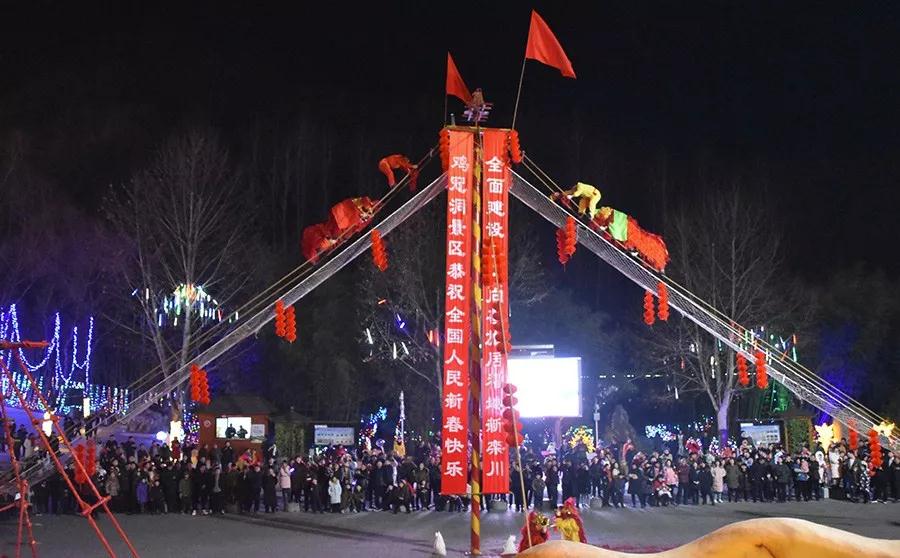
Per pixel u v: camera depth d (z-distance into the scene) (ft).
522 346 104.12
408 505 88.07
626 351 152.15
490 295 58.23
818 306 140.67
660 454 106.73
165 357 124.26
